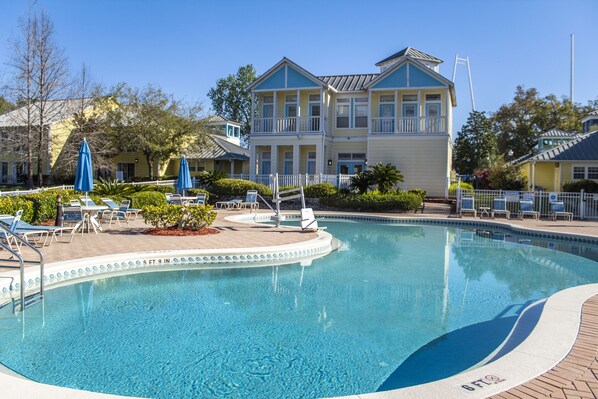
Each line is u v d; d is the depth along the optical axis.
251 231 14.47
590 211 20.66
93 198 16.36
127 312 6.83
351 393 4.41
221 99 60.53
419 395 3.61
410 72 28.12
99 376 4.67
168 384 4.52
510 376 3.98
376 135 28.44
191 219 13.88
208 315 6.75
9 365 4.91
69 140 33.34
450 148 32.06
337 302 7.53
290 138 29.53
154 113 34.16
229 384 4.54
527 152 49.53
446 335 6.00
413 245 13.96
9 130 32.12
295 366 4.99
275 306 7.26
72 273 8.62
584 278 9.54
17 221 9.61
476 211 21.50
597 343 4.77
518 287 8.70
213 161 37.34
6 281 7.22
